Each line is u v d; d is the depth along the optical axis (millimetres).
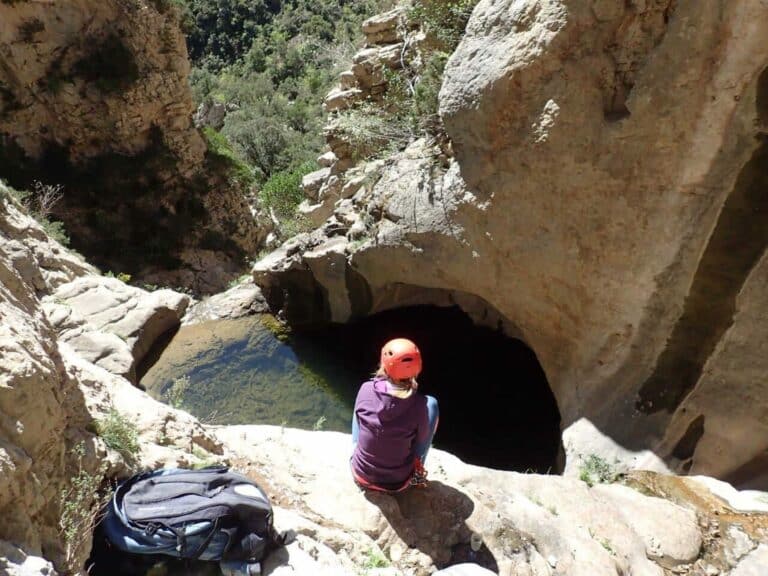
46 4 16250
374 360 7125
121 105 17953
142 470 2865
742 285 4191
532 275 5523
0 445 1905
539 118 4973
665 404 4715
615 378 5086
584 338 5371
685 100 4227
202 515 2424
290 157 30625
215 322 7957
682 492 4168
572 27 4641
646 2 4301
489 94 5164
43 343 2537
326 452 3797
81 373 3402
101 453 2691
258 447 3695
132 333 7070
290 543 2648
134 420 3314
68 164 17828
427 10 7789
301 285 7766
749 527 3771
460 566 2734
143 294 7863
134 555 2473
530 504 3545
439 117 6258
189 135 20359
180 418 3520
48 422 2180
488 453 5965
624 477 4551
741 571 3459
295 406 6531
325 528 2912
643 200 4613
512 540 3154
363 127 8539
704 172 4277
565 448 5195
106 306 7453
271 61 48062
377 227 6793
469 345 7266
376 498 3244
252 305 8227
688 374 4594
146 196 19297
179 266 20062
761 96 3908
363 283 7293
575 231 5055
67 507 2244
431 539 3088
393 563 2930
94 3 16984
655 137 4426
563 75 4793
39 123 17156
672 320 4641
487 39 5273
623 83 4602
